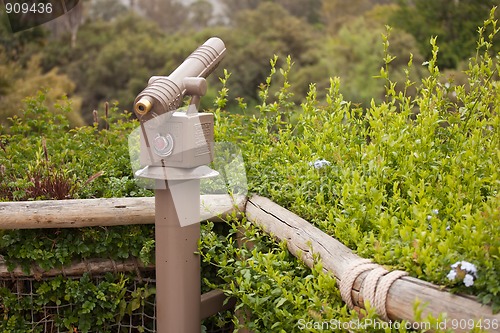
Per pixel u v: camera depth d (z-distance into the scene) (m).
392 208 2.62
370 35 18.12
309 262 2.56
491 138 2.96
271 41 20.14
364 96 16.64
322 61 18.33
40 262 3.18
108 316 3.27
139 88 19.97
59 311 3.31
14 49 17.67
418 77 16.39
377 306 2.06
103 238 3.20
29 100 4.59
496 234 2.03
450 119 3.17
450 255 2.04
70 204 3.07
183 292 2.83
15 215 3.02
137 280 3.31
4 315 3.27
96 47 20.58
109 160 3.83
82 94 20.02
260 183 3.34
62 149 4.14
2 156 3.99
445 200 2.63
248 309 2.89
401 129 3.09
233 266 3.12
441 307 1.92
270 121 3.86
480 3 16.61
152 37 21.66
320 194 2.80
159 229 2.80
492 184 2.53
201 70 2.80
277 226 2.87
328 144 3.22
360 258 2.31
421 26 17.48
